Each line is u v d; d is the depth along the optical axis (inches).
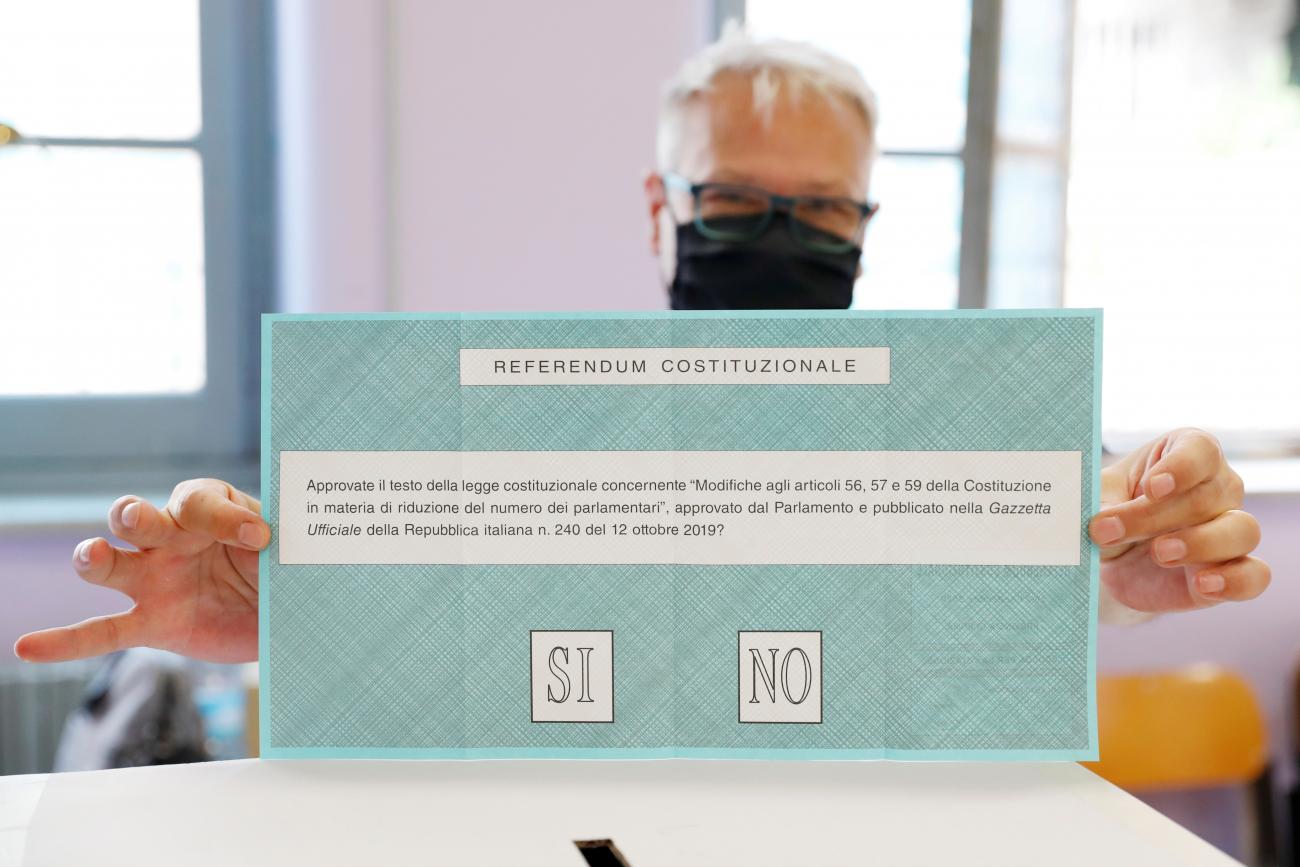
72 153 128.0
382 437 35.2
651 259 128.1
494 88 122.6
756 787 34.4
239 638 39.0
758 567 35.1
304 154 124.0
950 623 35.0
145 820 33.1
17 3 123.3
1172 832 32.8
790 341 35.0
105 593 118.9
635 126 125.8
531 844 32.3
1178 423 146.7
